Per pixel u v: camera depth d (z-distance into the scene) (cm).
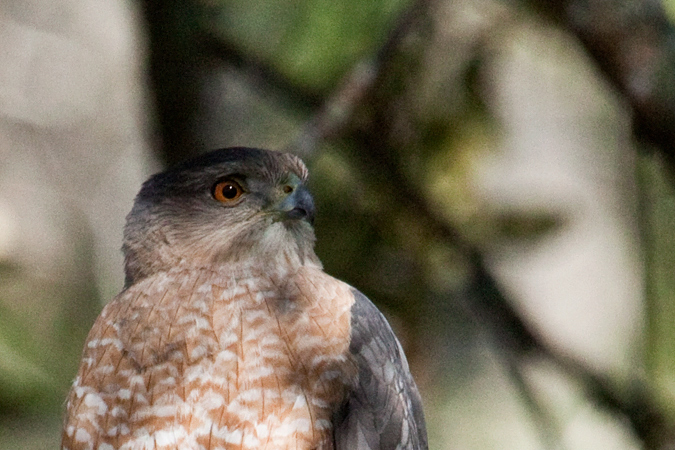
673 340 1080
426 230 1107
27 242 1312
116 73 1568
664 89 959
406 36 1053
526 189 1202
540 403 1112
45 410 1033
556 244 1179
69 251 1351
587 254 1527
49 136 1511
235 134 1114
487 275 1122
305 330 816
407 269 1109
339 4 1096
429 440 1191
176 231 903
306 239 926
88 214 1457
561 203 1170
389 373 850
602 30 968
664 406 1088
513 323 1123
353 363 821
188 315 821
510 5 1098
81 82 1565
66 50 1577
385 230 1106
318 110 1055
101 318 848
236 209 903
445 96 1101
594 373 1117
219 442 789
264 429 790
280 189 912
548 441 1109
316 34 1098
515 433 1234
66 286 1297
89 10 1611
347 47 1099
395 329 1112
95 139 1525
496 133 1132
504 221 1135
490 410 1237
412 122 1100
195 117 1084
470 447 1220
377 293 1105
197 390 799
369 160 1102
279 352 805
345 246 1102
